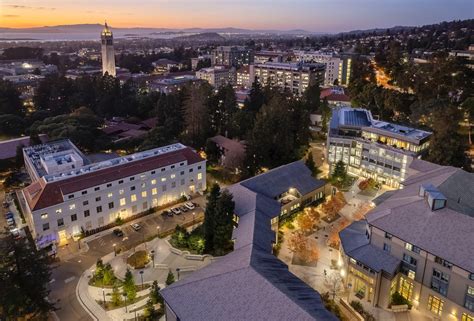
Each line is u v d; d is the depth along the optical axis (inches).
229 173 4820.4
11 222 3688.5
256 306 1836.9
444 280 2361.0
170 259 3117.6
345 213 3806.6
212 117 6289.4
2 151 5059.1
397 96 6348.4
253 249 2508.6
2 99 6663.4
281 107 5408.5
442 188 2856.8
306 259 3006.9
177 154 4151.1
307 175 3927.2
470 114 5191.9
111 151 5639.8
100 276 2851.9
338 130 4717.0
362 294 2655.0
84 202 3459.6
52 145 4815.5
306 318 1717.5
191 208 3973.9
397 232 2549.2
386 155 4360.2
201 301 1948.8
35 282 2420.0
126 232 3558.1
